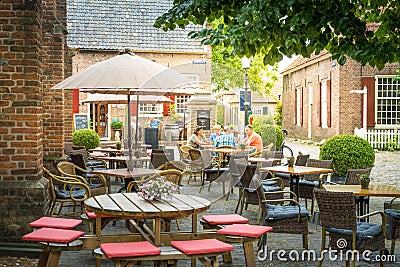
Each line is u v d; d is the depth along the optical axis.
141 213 6.09
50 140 12.85
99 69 10.88
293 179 10.98
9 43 7.82
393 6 7.42
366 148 13.90
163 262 6.00
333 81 27.70
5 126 7.85
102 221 7.40
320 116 30.05
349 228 6.77
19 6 7.79
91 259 7.46
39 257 6.95
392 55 6.83
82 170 10.14
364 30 6.97
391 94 26.72
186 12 7.71
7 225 7.77
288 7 6.59
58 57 12.94
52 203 9.34
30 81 7.86
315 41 6.82
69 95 15.86
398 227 7.36
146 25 28.61
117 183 14.92
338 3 6.83
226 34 7.48
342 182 13.66
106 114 28.19
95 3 28.59
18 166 7.86
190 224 9.84
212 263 6.04
